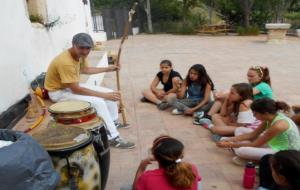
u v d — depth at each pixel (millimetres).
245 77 8797
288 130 3514
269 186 3094
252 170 3443
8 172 2035
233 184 3566
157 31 24609
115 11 22469
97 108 4219
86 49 4117
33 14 6203
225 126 4602
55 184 2252
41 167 2188
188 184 2344
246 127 4375
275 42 15852
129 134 4949
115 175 3781
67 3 8820
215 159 4125
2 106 4180
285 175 2338
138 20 24906
